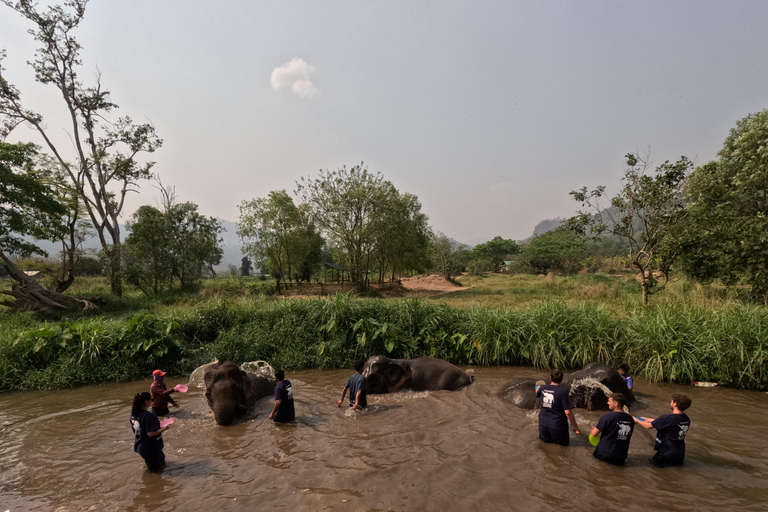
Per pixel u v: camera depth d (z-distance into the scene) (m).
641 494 4.59
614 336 10.77
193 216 29.62
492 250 94.88
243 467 5.38
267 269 38.88
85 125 26.33
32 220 21.08
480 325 11.77
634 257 15.77
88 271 35.25
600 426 5.42
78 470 5.43
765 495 4.59
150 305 22.61
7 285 27.95
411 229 37.56
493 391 8.67
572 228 16.91
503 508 4.30
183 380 10.24
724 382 9.14
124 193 28.34
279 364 11.27
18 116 24.52
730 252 15.21
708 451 5.75
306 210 34.53
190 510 4.40
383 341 11.88
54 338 10.62
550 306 12.20
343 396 7.97
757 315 9.80
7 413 7.80
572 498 4.50
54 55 25.06
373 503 4.41
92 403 8.41
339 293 12.98
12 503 4.65
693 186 15.16
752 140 16.38
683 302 12.98
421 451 5.73
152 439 5.36
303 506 4.39
